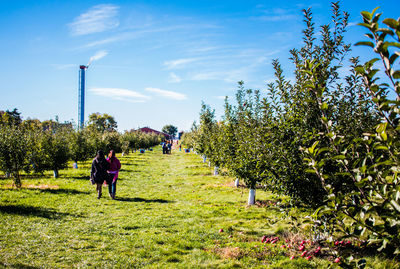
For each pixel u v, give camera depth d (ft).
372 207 7.61
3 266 15.98
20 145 42.24
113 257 18.15
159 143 329.31
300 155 16.90
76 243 20.65
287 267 16.49
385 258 15.33
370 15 6.63
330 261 16.65
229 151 43.42
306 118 17.63
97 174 36.45
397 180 7.49
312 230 20.30
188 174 65.51
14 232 22.25
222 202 36.35
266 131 20.71
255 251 19.22
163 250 19.38
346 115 17.15
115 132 129.90
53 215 27.96
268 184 20.75
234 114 48.11
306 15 19.40
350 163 9.41
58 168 55.57
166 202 36.55
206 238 22.21
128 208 32.50
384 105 7.11
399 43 6.14
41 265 16.57
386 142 7.14
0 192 37.60
